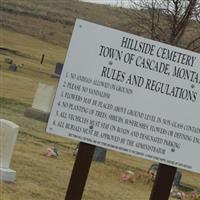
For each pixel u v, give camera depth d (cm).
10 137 1337
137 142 1009
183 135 1020
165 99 1013
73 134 995
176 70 1012
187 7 2391
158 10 2527
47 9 11144
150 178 1873
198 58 1014
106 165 1983
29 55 7044
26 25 9575
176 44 2417
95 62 998
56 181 1502
